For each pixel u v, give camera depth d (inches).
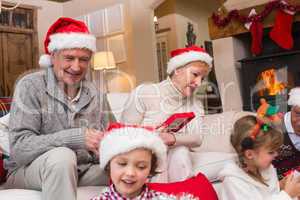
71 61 65.8
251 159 57.8
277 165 70.3
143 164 49.1
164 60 191.8
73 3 171.8
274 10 149.2
